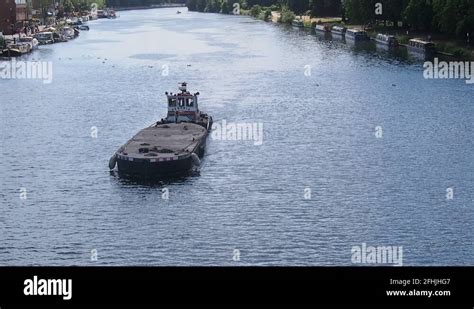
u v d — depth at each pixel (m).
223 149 115.69
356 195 93.31
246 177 101.25
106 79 195.38
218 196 93.31
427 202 90.50
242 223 84.06
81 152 116.44
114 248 77.94
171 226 83.69
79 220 86.19
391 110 143.88
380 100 154.38
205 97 162.38
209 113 143.75
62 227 84.00
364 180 99.62
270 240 79.06
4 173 105.69
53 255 76.38
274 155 112.25
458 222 83.81
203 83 183.75
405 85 172.00
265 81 184.88
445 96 156.62
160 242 79.25
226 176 101.56
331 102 153.62
